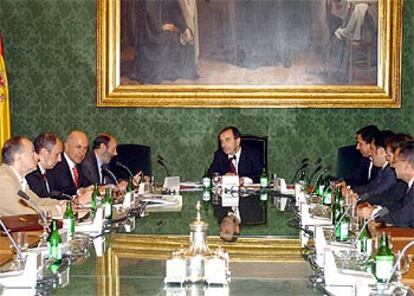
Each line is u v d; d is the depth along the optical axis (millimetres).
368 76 9461
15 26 9562
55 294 3273
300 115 9531
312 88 9477
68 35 9562
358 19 9438
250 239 4820
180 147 9594
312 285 3477
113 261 4031
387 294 3271
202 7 9516
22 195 4926
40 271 3535
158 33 9516
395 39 9383
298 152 9539
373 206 5816
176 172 9602
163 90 9500
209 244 4625
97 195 6125
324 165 9531
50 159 6809
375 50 9445
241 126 9547
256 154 8578
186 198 7227
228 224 5523
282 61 9492
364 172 8469
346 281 3438
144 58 9516
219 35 9508
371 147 7945
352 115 9523
